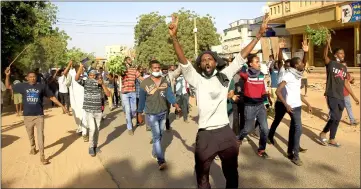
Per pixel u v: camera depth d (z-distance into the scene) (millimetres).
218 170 5582
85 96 6773
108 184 5176
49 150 7293
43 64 33000
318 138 7445
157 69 5938
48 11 17141
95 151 6949
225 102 3928
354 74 20594
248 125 6234
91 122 6738
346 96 8531
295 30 25500
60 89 13641
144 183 5184
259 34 4078
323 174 5277
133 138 8203
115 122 10648
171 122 10172
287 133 8039
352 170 5383
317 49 24984
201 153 3840
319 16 22891
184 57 3805
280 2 26281
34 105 6387
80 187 5098
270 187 4840
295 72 5750
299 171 5453
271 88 10266
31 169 6039
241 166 5777
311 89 17844
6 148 7562
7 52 15617
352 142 7004
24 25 15922
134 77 8953
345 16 21047
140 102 5898
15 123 10992
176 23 3725
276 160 6047
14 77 17594
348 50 23016
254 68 6027
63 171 5891
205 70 3857
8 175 5742
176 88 10102
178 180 5273
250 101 6098
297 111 5750
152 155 6590
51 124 10531
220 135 3826
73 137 8531
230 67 4039
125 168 5926
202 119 3867
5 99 16422
